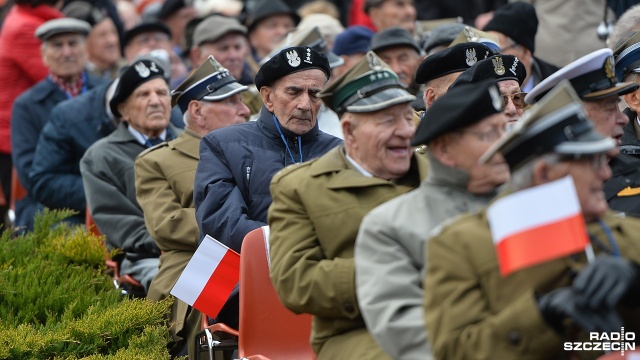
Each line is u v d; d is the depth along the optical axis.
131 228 21.27
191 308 18.66
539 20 26.03
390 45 24.17
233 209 17.62
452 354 11.12
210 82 20.12
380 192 13.95
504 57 16.23
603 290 10.12
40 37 27.86
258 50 32.16
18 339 16.75
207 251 16.77
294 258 13.86
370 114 13.83
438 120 12.20
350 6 36.41
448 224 11.65
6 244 20.36
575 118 10.91
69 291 18.89
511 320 10.75
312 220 13.98
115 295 19.14
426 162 14.08
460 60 17.34
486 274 11.22
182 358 17.94
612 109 15.31
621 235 11.72
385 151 13.88
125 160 21.91
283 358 15.98
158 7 36.53
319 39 22.86
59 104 25.31
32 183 24.94
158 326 18.19
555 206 10.49
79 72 28.05
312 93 17.98
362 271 12.66
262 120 18.38
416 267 12.62
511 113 16.17
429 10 32.91
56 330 17.47
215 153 18.34
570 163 10.91
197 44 27.81
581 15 25.47
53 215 21.70
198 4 37.53
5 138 29.78
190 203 19.72
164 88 22.09
